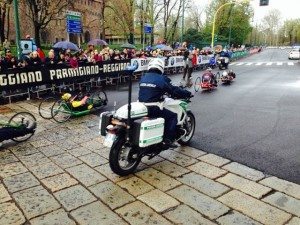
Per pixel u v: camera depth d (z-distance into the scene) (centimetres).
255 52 6831
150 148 471
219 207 368
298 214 352
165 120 488
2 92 1005
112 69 1459
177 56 2100
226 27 5938
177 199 386
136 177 447
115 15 3700
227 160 509
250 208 365
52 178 445
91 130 691
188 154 537
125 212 357
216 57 2747
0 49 1919
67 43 1512
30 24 4094
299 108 915
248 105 967
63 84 1200
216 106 952
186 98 546
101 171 468
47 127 715
